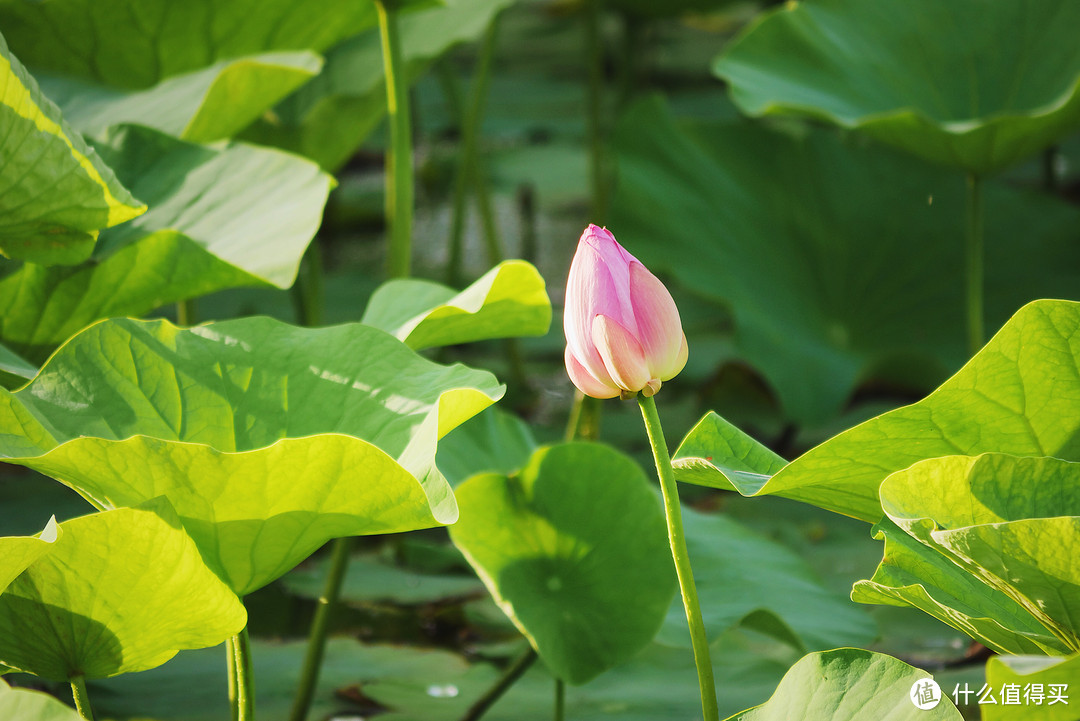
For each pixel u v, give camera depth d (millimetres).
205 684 3186
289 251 2947
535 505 3002
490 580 2977
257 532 2711
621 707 3154
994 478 2646
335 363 2826
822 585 3203
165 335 2828
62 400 2773
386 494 2674
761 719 2670
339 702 3174
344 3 3781
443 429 2758
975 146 4227
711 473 2742
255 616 3572
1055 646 2633
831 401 4922
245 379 2816
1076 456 2703
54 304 3043
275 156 3105
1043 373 2672
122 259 2988
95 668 2729
